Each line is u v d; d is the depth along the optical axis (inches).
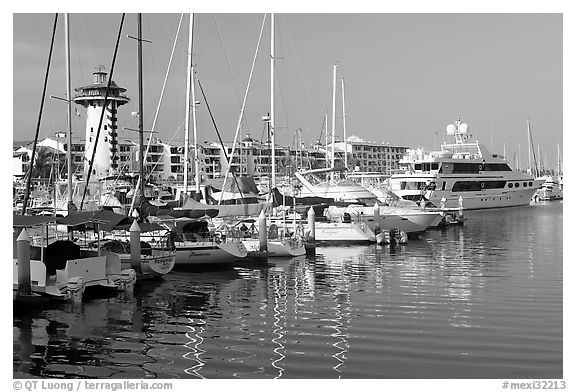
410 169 3110.2
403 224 1731.1
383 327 664.4
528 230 1956.2
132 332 653.9
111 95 2151.8
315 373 513.7
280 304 796.6
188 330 662.5
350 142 5792.3
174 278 1005.2
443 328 655.1
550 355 556.1
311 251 1338.6
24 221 789.2
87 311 753.0
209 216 1128.8
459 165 3070.9
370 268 1125.7
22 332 652.1
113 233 1096.2
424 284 941.2
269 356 563.2
